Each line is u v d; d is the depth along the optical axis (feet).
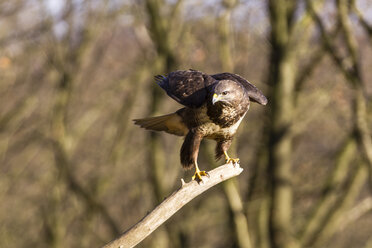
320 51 47.65
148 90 56.90
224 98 23.84
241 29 51.31
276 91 45.91
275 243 46.19
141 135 68.03
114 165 61.62
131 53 64.64
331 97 48.78
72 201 63.87
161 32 51.72
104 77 66.08
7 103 66.90
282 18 46.21
